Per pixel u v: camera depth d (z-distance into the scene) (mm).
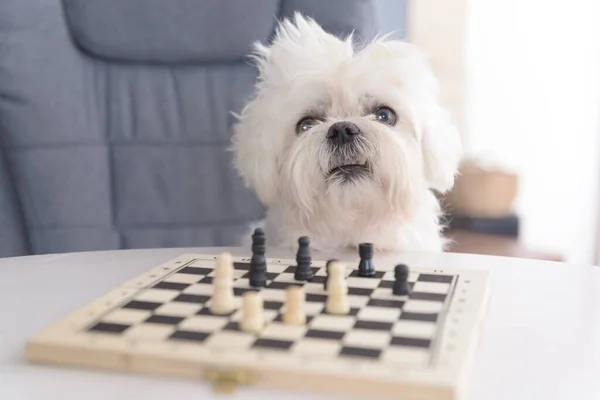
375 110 1581
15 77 1919
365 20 2018
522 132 3836
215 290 942
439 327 860
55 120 1953
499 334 946
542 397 753
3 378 806
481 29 3781
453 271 1140
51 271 1312
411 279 1091
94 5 1962
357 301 977
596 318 1014
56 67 1953
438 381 714
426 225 1673
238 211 2090
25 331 973
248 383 762
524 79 3807
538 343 912
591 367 834
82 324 882
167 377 794
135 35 1982
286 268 1195
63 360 824
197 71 2053
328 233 1587
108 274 1288
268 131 1603
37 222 1981
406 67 1573
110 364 808
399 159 1486
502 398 750
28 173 1957
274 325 875
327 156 1484
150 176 2051
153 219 2064
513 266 1324
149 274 1134
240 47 2021
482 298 983
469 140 3859
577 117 3689
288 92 1578
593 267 1312
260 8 2010
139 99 2029
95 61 2014
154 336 840
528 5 3736
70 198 1982
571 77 3705
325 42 1632
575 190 3688
